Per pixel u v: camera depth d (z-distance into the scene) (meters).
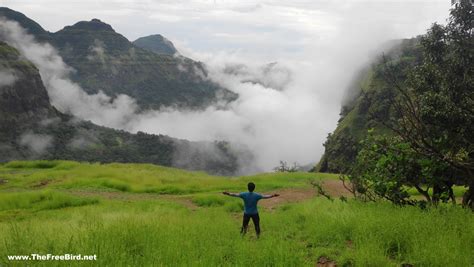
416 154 12.22
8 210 20.31
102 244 7.52
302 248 8.86
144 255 7.43
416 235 8.26
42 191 24.20
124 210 17.16
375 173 13.39
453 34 12.30
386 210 11.23
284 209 18.75
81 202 22.28
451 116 11.23
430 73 12.05
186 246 8.13
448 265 6.79
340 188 28.83
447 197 13.38
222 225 12.00
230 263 7.16
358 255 7.49
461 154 11.51
